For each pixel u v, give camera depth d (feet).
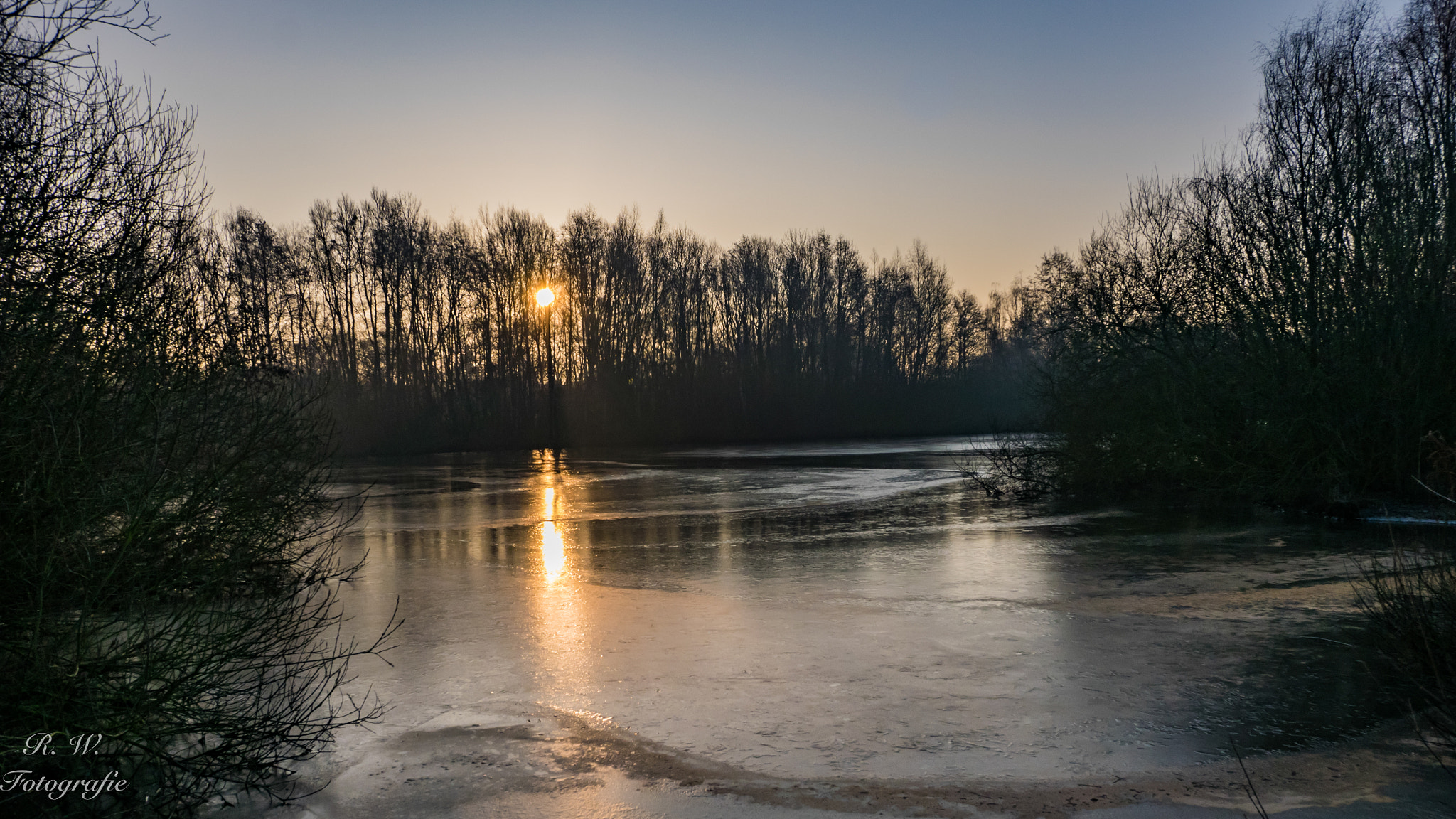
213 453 18.80
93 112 19.44
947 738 19.16
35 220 17.07
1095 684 22.75
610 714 20.90
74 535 14.84
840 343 245.86
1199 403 63.93
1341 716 20.22
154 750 15.21
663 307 222.07
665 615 31.19
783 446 180.55
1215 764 17.69
